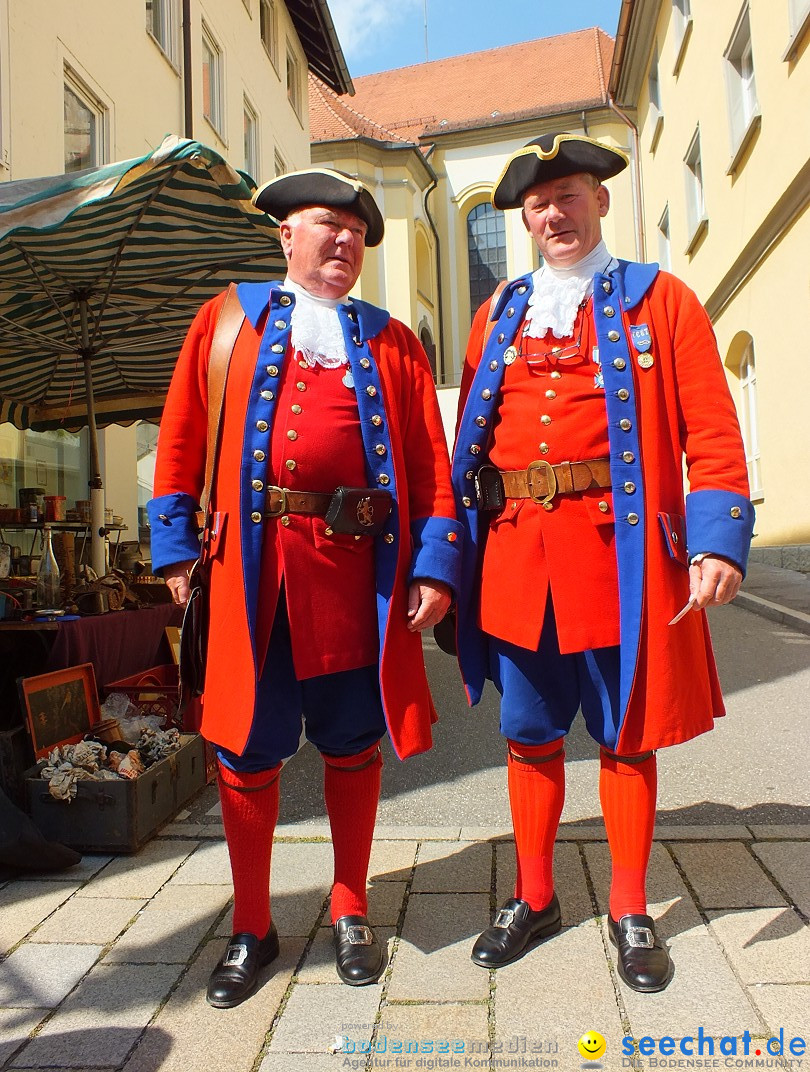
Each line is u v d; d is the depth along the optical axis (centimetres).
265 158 1557
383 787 344
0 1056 176
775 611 685
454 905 235
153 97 1025
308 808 319
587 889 241
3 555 446
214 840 288
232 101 1358
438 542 208
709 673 218
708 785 326
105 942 220
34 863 259
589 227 213
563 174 208
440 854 270
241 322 213
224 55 1316
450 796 330
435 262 3058
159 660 424
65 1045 179
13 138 707
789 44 922
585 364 209
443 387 2567
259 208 222
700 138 1352
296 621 197
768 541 1109
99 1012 190
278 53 1667
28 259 417
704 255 1377
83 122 868
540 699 213
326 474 203
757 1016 180
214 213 397
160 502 213
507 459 213
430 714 213
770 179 1027
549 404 208
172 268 454
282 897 243
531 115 2948
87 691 334
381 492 206
